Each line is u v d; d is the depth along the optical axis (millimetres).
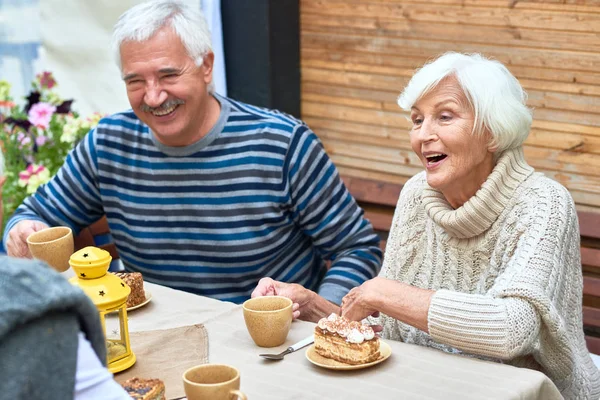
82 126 3098
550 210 1806
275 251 2375
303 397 1411
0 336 867
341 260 2334
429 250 2006
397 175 3352
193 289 2424
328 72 3441
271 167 2320
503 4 2914
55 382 896
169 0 2295
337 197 2375
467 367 1516
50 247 1862
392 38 3219
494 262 1874
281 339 1649
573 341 1850
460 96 1824
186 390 1315
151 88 2232
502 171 1859
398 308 1709
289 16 3420
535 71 2906
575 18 2766
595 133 2826
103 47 3680
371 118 3363
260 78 3451
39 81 3398
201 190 2354
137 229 2436
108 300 1525
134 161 2416
